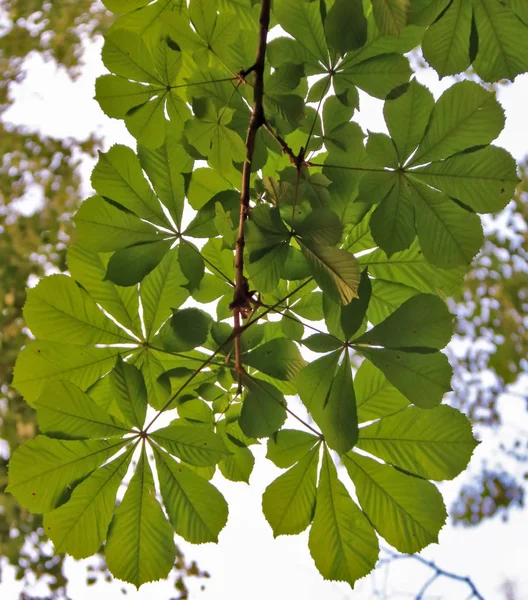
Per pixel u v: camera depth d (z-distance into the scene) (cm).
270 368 109
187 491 107
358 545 107
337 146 108
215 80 111
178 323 109
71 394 105
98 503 106
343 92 107
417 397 102
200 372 113
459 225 104
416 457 106
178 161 111
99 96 109
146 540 107
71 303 109
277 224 100
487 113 102
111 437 107
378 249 111
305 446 109
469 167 103
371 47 105
